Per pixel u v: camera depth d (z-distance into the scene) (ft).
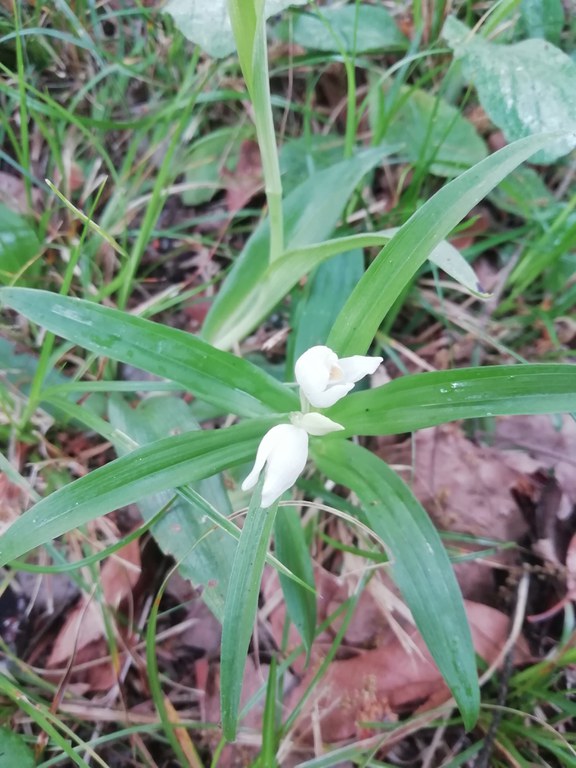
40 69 0.72
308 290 0.59
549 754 0.52
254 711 0.53
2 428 0.56
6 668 0.52
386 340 0.66
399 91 0.70
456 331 0.70
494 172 0.38
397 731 0.51
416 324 0.70
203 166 0.73
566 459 0.61
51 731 0.45
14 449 0.57
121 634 0.54
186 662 0.55
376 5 0.76
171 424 0.52
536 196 0.70
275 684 0.46
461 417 0.41
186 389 0.43
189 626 0.56
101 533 0.56
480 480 0.60
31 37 0.69
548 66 0.60
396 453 0.63
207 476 0.41
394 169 0.75
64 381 0.60
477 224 0.73
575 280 0.69
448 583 0.43
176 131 0.60
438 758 0.52
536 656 0.55
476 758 0.51
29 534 0.37
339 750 0.50
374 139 0.70
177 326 0.68
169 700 0.53
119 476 0.39
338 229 0.70
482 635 0.55
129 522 0.57
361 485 0.46
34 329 0.62
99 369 0.61
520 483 0.60
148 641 0.45
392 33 0.73
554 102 0.60
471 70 0.63
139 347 0.42
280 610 0.55
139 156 0.73
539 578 0.57
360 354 0.43
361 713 0.52
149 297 0.69
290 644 0.55
